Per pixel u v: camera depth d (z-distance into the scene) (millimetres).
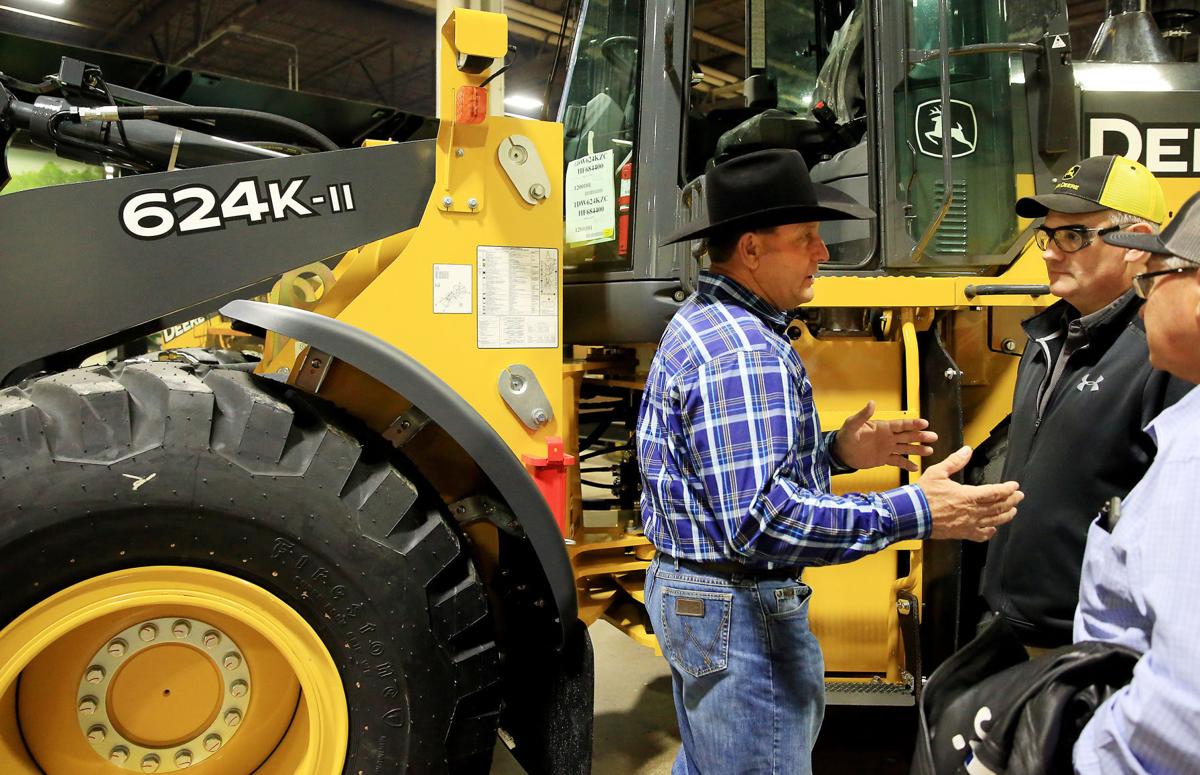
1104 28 2611
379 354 1743
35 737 1663
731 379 1413
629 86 2371
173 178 1805
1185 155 2344
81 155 2309
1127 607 1046
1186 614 841
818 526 1347
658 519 1593
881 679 2369
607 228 2418
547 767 2068
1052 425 1769
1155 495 928
